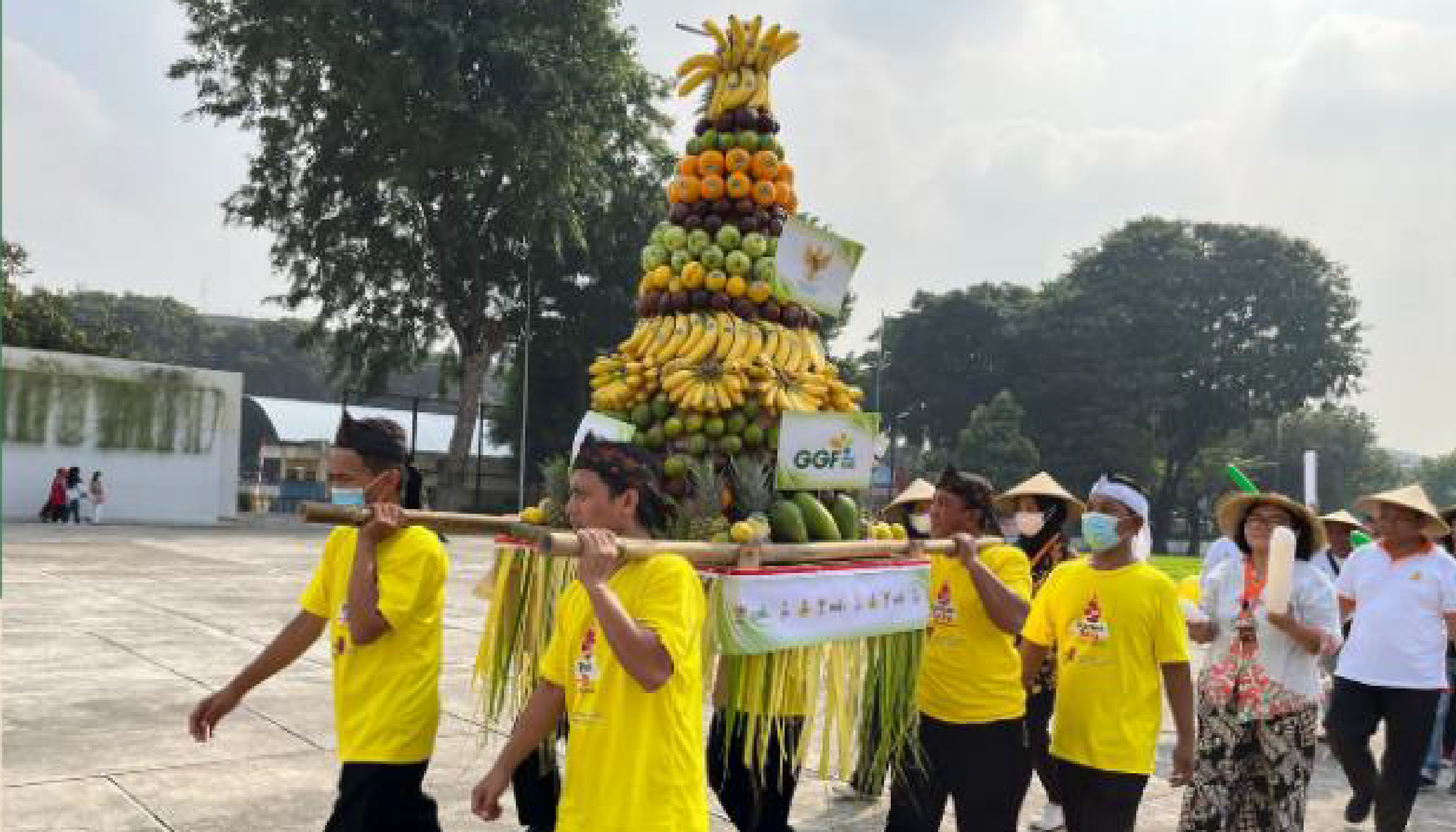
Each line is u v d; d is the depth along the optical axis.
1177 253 53.38
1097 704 3.92
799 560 3.61
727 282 4.26
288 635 3.43
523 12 28.25
